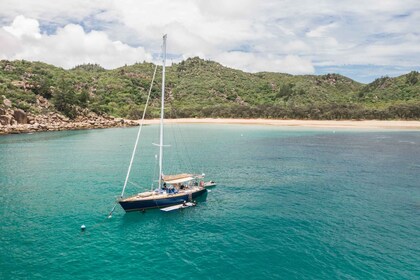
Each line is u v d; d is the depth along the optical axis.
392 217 34.38
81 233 30.02
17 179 49.06
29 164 59.88
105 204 38.12
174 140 96.50
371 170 56.34
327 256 26.06
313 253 26.53
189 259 25.48
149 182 48.50
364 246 27.80
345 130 125.00
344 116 159.50
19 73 169.88
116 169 56.69
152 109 182.12
